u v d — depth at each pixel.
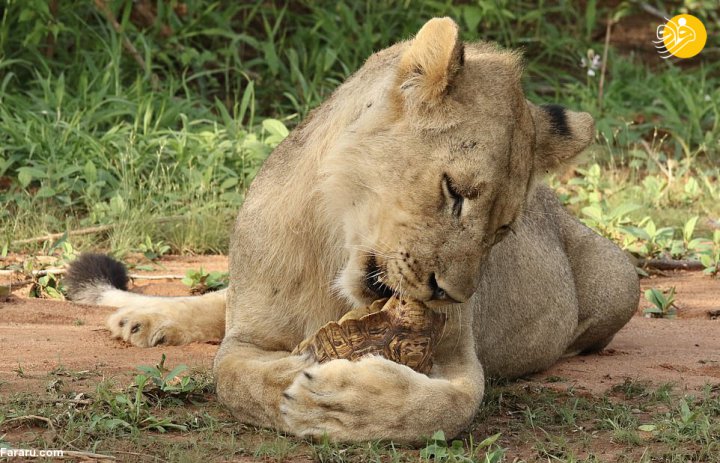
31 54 21.06
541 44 26.17
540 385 9.60
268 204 8.46
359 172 7.83
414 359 7.62
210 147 18.31
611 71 26.22
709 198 19.89
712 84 26.06
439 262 7.57
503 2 25.16
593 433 7.89
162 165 17.39
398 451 7.19
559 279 10.74
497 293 10.02
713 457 7.25
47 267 13.51
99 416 7.42
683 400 8.22
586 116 8.92
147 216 15.97
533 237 10.62
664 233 16.30
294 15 23.94
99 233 15.58
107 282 12.30
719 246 16.48
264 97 22.62
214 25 23.28
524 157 7.95
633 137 22.70
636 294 11.46
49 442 7.02
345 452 7.04
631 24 28.98
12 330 10.50
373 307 7.83
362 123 7.93
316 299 8.33
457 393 7.53
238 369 7.83
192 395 8.38
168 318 10.40
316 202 8.12
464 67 7.77
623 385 9.21
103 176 17.23
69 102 19.62
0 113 18.88
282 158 8.67
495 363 10.12
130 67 21.67
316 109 8.80
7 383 8.38
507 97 7.85
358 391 7.22
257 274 8.44
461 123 7.63
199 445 7.12
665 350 11.09
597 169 19.47
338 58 23.36
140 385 7.76
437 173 7.58
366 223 7.83
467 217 7.57
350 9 24.88
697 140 23.19
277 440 7.27
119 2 21.75
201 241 15.87
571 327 10.86
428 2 23.98
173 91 20.53
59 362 9.17
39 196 16.17
